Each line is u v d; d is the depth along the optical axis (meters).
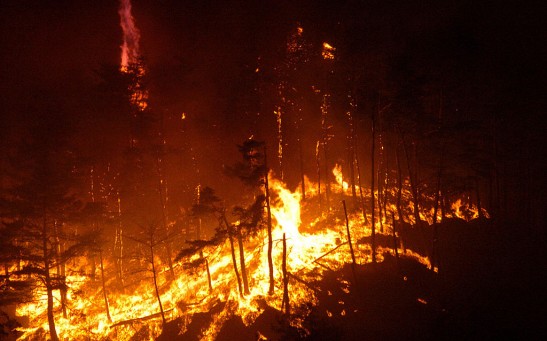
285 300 26.06
